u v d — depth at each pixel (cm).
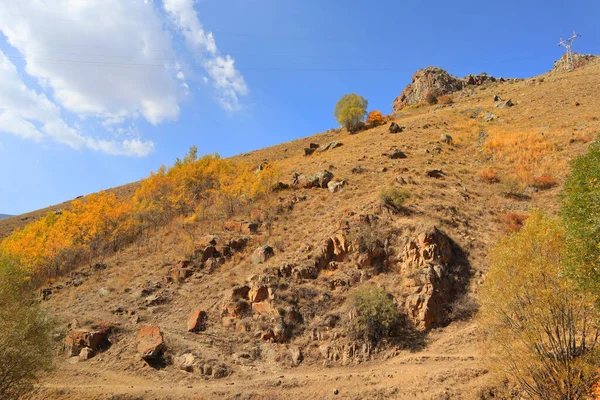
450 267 2022
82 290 2419
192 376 1553
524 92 6100
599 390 972
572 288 986
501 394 1258
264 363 1627
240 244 2502
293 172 4009
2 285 1434
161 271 2406
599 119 3909
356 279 2012
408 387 1370
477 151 3984
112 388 1467
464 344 1608
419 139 4562
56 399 1402
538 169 3244
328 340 1705
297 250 2280
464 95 8225
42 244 3084
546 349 1088
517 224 2484
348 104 6694
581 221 1004
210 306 1972
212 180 4006
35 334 1416
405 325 1738
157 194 3925
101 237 3278
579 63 8106
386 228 2267
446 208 2627
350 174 3506
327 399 1370
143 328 1795
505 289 1147
